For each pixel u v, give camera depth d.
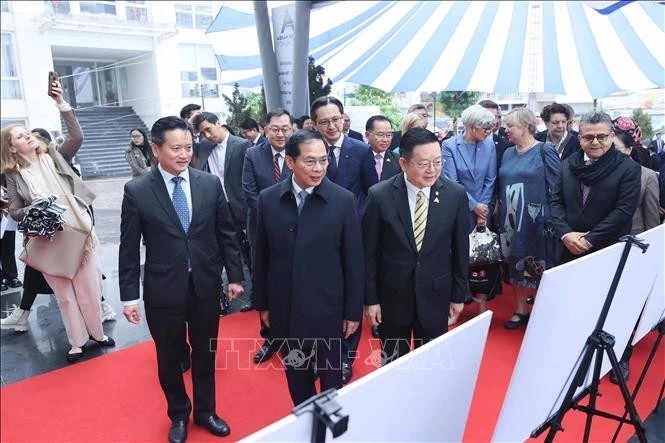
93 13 10.70
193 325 2.17
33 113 10.19
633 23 3.95
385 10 6.12
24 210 2.94
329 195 1.89
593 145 2.39
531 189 2.94
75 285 3.05
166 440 2.25
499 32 5.62
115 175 9.14
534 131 3.01
